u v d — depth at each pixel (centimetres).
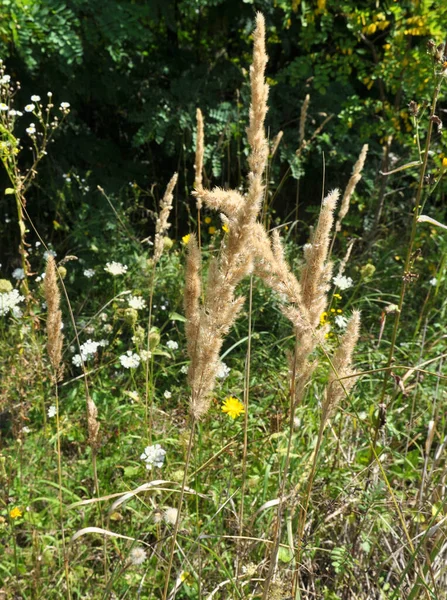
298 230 680
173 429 341
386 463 318
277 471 292
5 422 363
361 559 274
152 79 664
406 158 650
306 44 616
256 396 383
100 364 395
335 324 409
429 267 540
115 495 212
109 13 514
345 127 607
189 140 637
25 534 297
